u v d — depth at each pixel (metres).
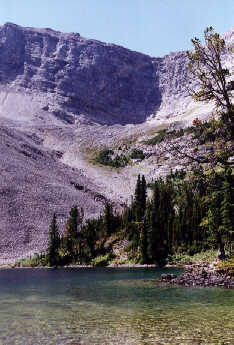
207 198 24.97
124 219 122.88
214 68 24.36
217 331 18.72
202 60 24.72
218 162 23.52
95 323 21.30
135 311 25.53
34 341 17.34
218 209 72.75
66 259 106.75
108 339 17.50
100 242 114.06
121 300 31.62
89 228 114.31
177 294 34.75
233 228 69.19
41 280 56.91
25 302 31.06
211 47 24.47
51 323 21.48
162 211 113.19
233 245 75.56
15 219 149.75
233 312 24.33
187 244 99.50
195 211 102.81
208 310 25.30
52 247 107.06
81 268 92.12
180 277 48.12
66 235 123.06
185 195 110.56
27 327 20.41
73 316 23.80
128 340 17.20
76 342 17.05
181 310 25.55
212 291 36.31
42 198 179.88
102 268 88.69
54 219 113.19
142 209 125.50
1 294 37.78
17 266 105.50
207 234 98.50
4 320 22.56
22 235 138.12
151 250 94.00
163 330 19.14
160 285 43.91
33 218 156.25
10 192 172.12
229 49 24.20
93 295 35.91
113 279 55.72
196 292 35.84
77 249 111.81
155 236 95.88
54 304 29.66
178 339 17.23
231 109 23.14
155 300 31.05
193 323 20.81
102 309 26.61
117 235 115.94
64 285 47.59
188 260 88.44
